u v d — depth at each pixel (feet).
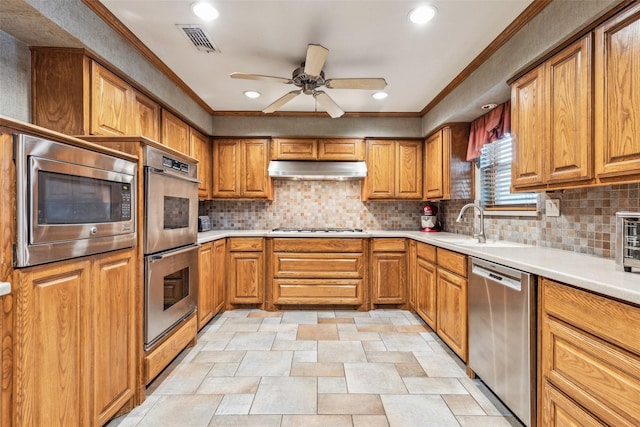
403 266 11.25
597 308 3.59
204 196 11.65
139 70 7.24
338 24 6.37
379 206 13.21
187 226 7.59
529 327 4.69
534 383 4.66
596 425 3.58
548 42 5.45
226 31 6.62
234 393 6.06
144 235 5.77
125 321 5.36
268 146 12.16
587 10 4.65
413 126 12.14
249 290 11.23
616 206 5.39
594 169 4.72
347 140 12.11
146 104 7.87
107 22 6.10
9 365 3.39
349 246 11.19
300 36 6.81
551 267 4.50
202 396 5.96
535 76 5.95
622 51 4.24
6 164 3.38
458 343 7.14
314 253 11.21
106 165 4.75
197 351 7.88
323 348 8.07
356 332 9.18
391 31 6.60
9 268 3.40
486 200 9.91
